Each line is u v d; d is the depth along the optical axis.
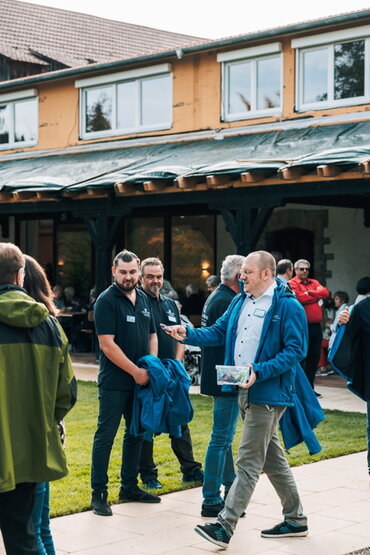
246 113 16.12
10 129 20.23
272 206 12.53
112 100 18.25
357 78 14.66
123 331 6.28
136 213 18.83
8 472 3.95
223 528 5.28
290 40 15.46
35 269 4.74
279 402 5.36
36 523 4.56
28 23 27.41
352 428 9.33
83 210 15.20
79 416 9.98
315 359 11.32
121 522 5.91
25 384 4.10
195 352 12.77
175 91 17.14
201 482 6.98
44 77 19.05
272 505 6.37
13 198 15.73
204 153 15.16
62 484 6.89
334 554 5.29
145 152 16.67
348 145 13.32
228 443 6.09
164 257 18.88
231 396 6.02
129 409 6.38
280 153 13.87
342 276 16.44
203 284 18.36
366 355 6.93
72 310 17.95
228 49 16.25
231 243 17.97
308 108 15.25
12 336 4.09
